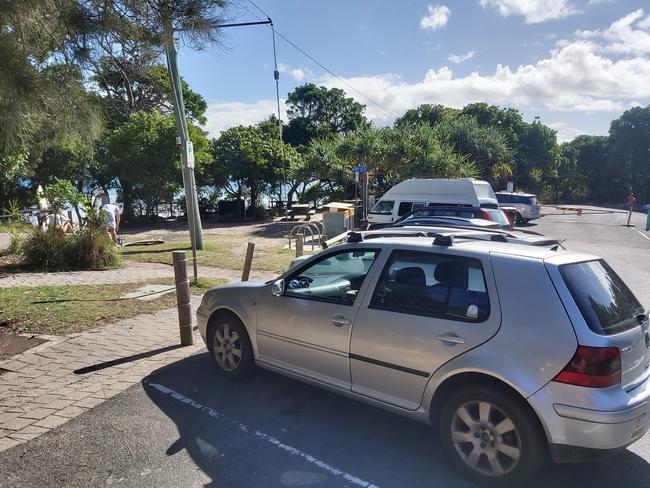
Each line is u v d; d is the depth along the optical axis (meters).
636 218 32.56
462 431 3.21
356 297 3.85
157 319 7.03
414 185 16.66
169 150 26.52
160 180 27.41
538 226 26.17
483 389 3.08
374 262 3.87
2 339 5.98
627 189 68.12
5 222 14.61
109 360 5.34
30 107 4.63
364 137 28.36
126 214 28.27
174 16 5.24
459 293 3.37
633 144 61.44
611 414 2.76
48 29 4.93
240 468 3.31
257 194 32.03
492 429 3.07
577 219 31.36
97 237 11.59
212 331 5.00
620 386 2.92
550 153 52.25
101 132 5.72
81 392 4.50
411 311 3.51
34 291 8.52
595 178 71.88
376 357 3.62
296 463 3.38
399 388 3.53
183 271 5.82
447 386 3.32
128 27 5.26
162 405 4.26
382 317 3.62
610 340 2.91
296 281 4.42
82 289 8.89
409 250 3.73
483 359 3.08
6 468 3.26
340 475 3.24
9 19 4.57
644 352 3.24
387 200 17.06
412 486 3.13
